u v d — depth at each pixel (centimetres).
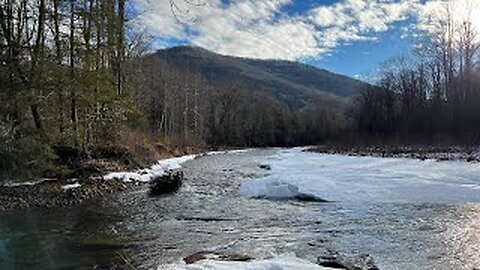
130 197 1791
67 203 1622
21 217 1385
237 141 9550
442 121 5003
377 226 1252
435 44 5359
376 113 6172
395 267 873
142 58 3781
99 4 2294
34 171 1778
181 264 852
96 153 2389
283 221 1338
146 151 3136
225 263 807
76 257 969
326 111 10750
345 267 818
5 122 1762
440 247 1019
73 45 2148
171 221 1342
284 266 770
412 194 1752
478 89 4794
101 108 2473
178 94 7606
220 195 1875
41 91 1959
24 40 1977
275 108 10669
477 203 1579
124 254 986
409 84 5819
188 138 6475
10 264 923
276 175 2381
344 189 1844
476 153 3250
